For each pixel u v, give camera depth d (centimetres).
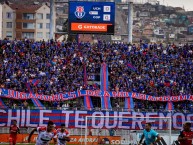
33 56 13050
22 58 12912
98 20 13712
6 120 9769
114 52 13525
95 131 9244
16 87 11594
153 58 13462
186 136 5181
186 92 12194
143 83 12312
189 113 10125
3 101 11238
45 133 5072
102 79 12244
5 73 12162
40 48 13400
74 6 13700
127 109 10375
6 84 11656
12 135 7600
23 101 11362
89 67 12756
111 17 13700
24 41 13575
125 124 9356
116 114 9988
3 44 13388
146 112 10062
